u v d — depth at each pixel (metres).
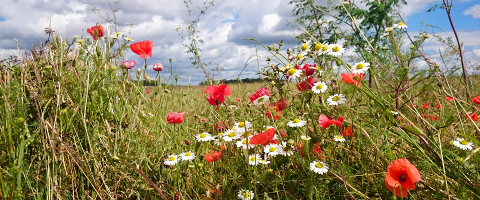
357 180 0.60
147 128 0.78
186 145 0.72
